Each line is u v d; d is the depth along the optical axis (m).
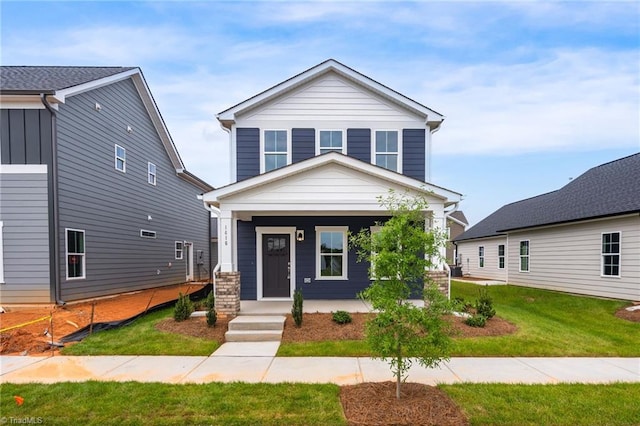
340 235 10.71
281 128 10.73
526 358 5.75
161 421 3.65
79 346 6.31
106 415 3.77
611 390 4.39
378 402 4.01
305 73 10.56
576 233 12.83
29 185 9.52
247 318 7.65
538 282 15.04
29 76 11.27
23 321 8.02
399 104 10.84
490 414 3.76
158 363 5.50
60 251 9.75
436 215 8.52
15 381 4.73
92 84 10.93
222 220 8.49
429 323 3.89
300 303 7.53
